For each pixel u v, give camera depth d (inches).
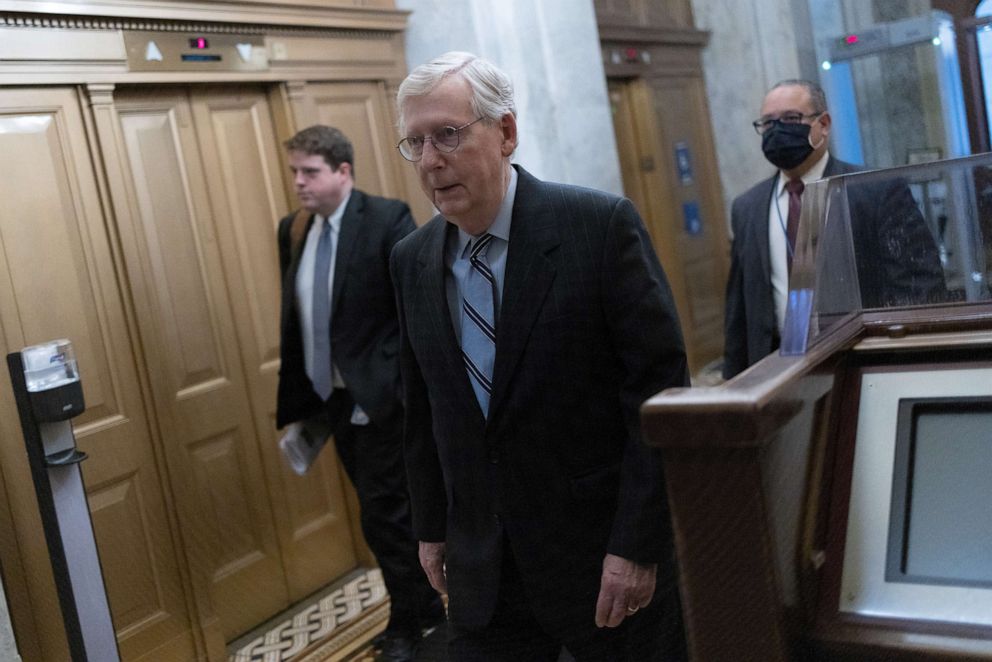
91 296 134.7
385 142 183.8
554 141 198.4
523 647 74.2
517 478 70.1
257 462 159.5
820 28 189.5
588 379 69.5
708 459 38.0
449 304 73.5
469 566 72.5
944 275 55.7
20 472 123.3
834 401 46.4
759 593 37.9
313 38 169.0
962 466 42.8
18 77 126.0
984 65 179.5
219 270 154.7
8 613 114.7
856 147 190.1
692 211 291.0
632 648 71.5
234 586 154.4
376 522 134.6
